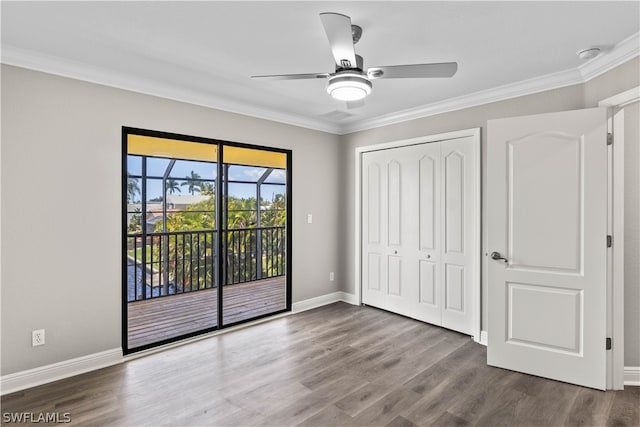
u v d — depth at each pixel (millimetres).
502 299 2701
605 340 2369
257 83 3008
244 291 4652
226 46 2314
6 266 2344
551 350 2537
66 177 2576
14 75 2355
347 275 4613
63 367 2557
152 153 3416
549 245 2535
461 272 3449
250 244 4789
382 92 3199
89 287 2684
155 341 3135
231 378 2545
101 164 2738
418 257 3820
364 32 2111
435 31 2102
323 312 4145
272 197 4398
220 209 3512
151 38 2201
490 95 3158
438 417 2070
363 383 2473
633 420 2031
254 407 2176
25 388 2396
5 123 2328
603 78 2498
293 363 2791
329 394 2326
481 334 3225
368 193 4344
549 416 2078
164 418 2061
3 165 2326
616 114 2379
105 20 1979
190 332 3328
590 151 2398
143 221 3443
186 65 2627
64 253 2570
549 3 1803
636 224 2383
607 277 2381
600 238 2373
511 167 2668
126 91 2867
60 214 2551
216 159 3576
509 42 2244
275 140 3947
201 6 1833
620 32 2105
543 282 2557
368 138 4316
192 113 3273
